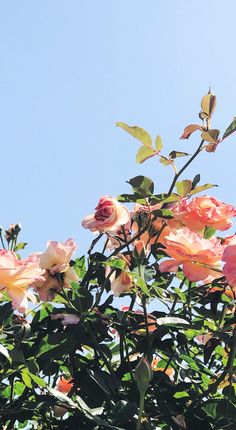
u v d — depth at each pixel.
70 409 1.83
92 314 1.93
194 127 2.15
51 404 1.77
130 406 1.65
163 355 2.19
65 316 1.89
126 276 2.04
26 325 1.95
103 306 2.05
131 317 2.05
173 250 1.95
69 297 2.16
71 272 2.09
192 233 1.98
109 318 1.95
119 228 2.33
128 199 2.18
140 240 2.15
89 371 1.82
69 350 1.87
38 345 1.87
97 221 2.18
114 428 1.59
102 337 2.00
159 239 2.25
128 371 1.96
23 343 1.94
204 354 1.85
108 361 1.93
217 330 1.90
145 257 2.06
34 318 2.04
